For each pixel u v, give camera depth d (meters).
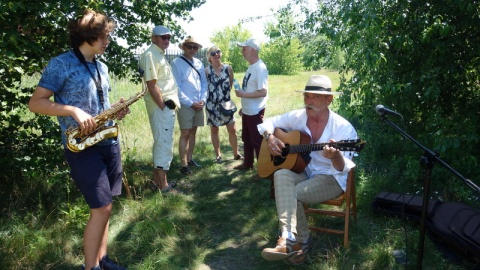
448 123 4.95
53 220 4.11
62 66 2.79
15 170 4.56
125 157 5.80
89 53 2.91
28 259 3.48
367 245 3.74
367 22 4.82
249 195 4.96
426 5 4.99
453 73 4.98
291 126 3.82
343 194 3.76
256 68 5.27
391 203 4.20
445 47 4.97
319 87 3.46
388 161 5.69
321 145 3.46
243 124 5.75
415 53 5.19
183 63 5.59
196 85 5.63
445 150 4.77
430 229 3.69
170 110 4.87
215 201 4.85
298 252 3.27
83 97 2.88
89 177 2.89
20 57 4.00
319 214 4.08
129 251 3.69
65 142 2.90
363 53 5.08
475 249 3.30
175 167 6.01
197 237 3.99
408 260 3.46
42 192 4.59
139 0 5.35
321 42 6.32
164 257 3.58
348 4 5.12
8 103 4.36
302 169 3.61
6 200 4.38
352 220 4.14
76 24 2.83
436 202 3.93
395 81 5.25
